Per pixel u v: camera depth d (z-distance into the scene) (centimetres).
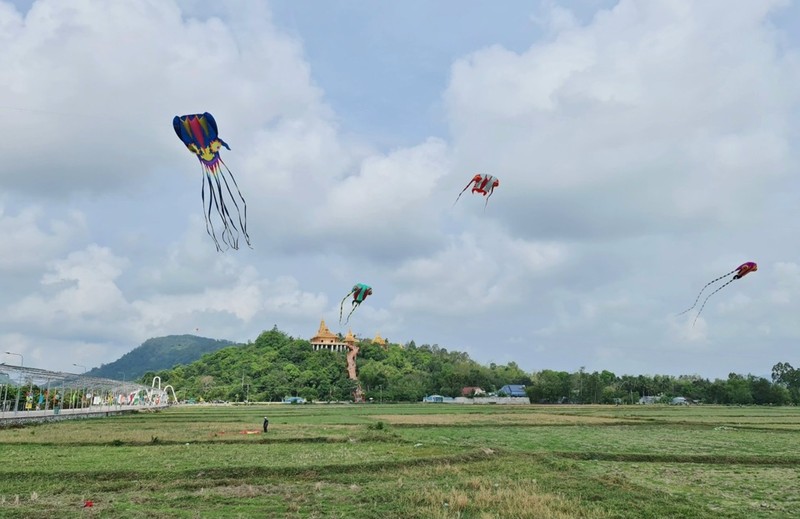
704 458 4494
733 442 5903
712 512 2678
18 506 2580
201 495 2880
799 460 4441
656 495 2989
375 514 2505
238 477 3412
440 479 3381
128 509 2558
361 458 4134
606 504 2759
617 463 4316
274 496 2884
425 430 7288
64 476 3300
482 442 5562
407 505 2667
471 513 2541
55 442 5109
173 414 11400
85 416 9581
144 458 4122
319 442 5375
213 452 4531
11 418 7119
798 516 2648
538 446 5316
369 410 13875
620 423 8625
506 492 2895
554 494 2944
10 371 7581
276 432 6284
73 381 10088
